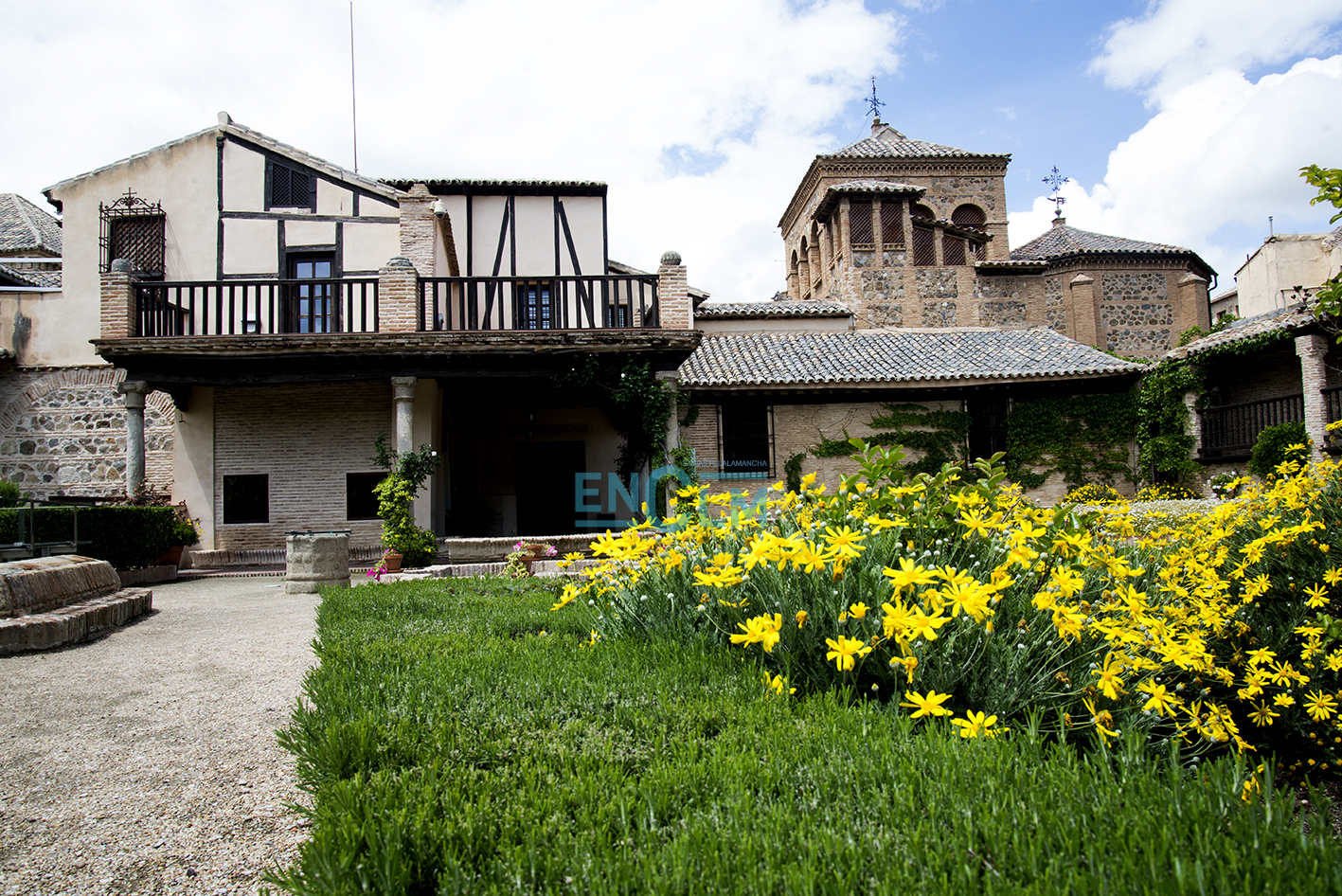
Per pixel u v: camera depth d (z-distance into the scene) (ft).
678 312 38.83
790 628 9.57
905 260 76.43
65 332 43.75
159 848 7.30
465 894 4.60
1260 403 46.96
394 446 41.96
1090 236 89.61
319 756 7.16
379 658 11.54
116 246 43.04
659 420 38.50
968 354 56.18
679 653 10.82
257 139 42.70
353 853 5.02
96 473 43.14
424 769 6.56
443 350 36.63
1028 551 8.42
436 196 49.37
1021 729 7.81
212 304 42.19
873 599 9.18
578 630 14.39
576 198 50.01
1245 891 4.02
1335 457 41.39
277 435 42.14
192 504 41.42
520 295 48.60
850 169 83.46
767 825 5.10
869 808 5.43
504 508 52.03
